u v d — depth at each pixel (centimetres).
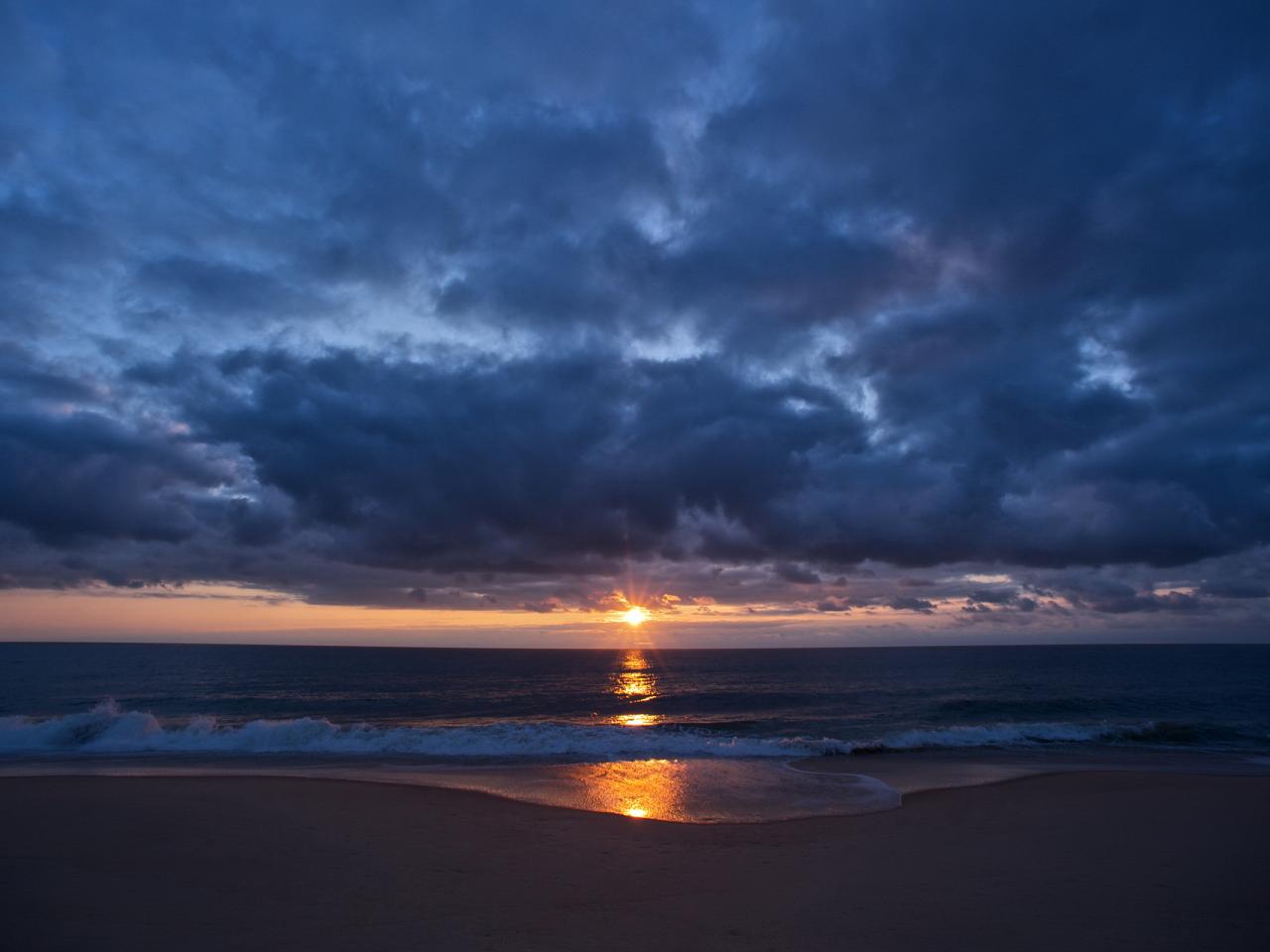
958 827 1213
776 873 930
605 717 3344
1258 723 2961
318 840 1045
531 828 1155
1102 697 4072
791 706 3750
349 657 9906
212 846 995
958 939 700
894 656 11356
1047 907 804
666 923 733
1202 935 725
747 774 1700
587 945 669
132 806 1204
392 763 1823
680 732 2408
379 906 773
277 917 732
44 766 1731
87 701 3862
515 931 703
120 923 705
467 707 3847
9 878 840
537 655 12744
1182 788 1557
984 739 2366
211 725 2189
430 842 1053
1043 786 1573
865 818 1277
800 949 666
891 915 770
